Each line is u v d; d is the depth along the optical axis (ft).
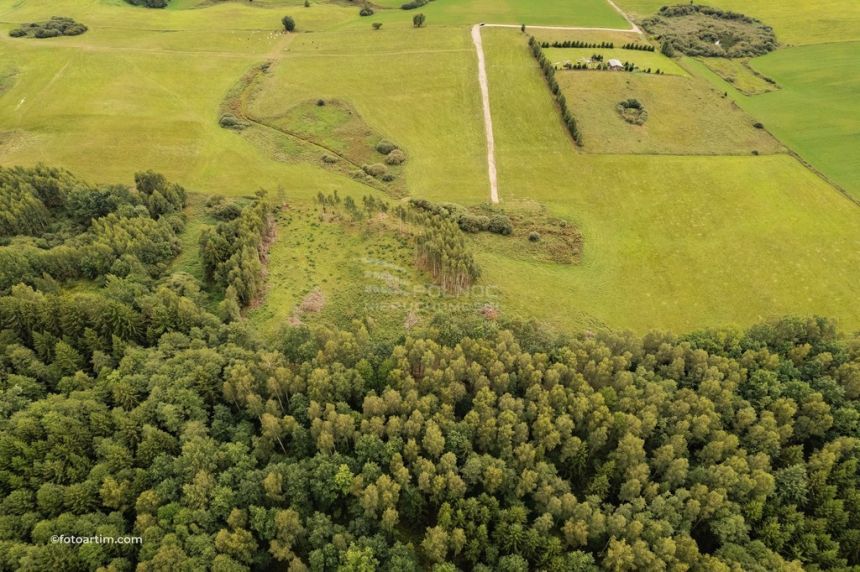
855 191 444.55
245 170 467.52
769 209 423.23
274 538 200.95
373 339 307.78
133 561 190.60
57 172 401.29
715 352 271.90
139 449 214.69
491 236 401.49
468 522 208.03
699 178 458.50
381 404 235.81
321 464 216.54
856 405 242.78
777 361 260.01
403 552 196.95
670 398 247.09
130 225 350.23
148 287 315.78
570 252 387.14
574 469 235.81
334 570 193.26
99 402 235.20
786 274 366.22
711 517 209.67
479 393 240.94
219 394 250.57
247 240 347.15
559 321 330.13
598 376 255.29
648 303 348.38
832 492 210.59
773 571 189.26
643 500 208.33
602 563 197.57
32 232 355.36
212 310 319.06
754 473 213.25
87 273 327.26
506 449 227.81
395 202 437.17
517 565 193.98
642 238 401.29
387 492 206.69
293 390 246.68
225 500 203.62
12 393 232.53
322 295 341.82
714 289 357.00
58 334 266.16
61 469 207.21
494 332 279.90
